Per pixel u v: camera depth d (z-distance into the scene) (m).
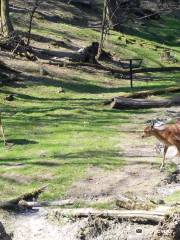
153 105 26.50
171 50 50.06
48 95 29.19
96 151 18.88
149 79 37.34
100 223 13.04
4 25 37.34
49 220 13.66
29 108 26.09
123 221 13.14
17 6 46.91
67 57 37.75
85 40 44.41
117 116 24.81
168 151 18.69
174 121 23.14
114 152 18.78
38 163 17.48
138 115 25.03
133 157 18.20
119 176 16.42
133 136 20.98
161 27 57.16
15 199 14.62
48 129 22.19
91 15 53.06
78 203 14.53
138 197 14.38
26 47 36.03
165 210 12.98
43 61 35.50
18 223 13.64
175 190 15.41
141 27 54.81
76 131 21.83
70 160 17.75
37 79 31.70
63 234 12.96
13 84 29.89
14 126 22.56
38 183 16.06
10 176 16.53
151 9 60.06
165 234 11.97
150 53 46.25
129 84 34.97
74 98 29.08
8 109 25.69
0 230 11.78
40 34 41.84
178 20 60.75
